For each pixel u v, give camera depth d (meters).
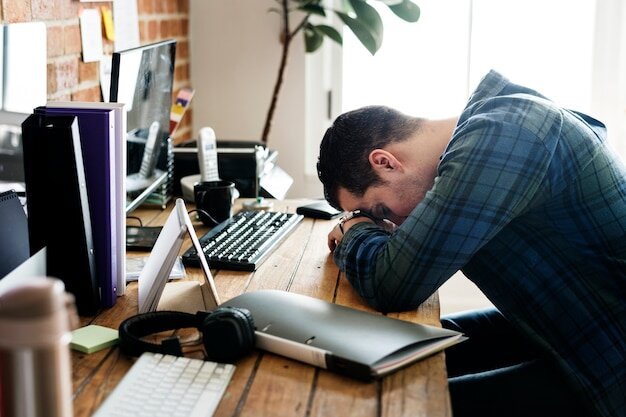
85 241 1.24
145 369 1.04
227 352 1.08
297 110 3.01
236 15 2.98
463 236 1.26
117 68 1.56
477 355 1.76
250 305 1.23
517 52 2.88
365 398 1.00
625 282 1.38
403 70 2.96
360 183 1.49
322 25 2.73
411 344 1.11
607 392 1.36
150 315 1.19
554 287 1.39
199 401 0.96
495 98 1.38
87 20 2.08
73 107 1.28
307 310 1.22
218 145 2.42
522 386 1.39
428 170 1.47
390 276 1.30
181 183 2.18
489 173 1.26
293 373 1.07
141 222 1.87
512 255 1.40
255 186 2.22
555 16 2.85
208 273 1.26
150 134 1.88
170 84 2.06
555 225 1.39
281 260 1.60
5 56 1.48
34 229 1.23
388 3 2.65
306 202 2.14
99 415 0.92
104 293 1.31
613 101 2.89
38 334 0.61
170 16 2.80
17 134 1.52
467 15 2.87
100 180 1.27
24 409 0.62
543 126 1.31
